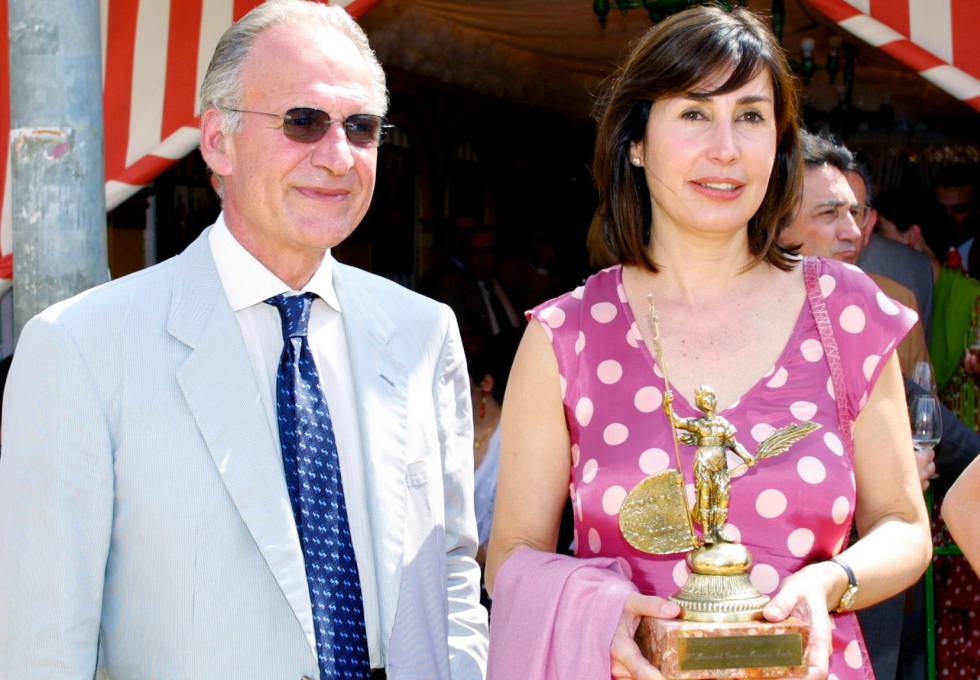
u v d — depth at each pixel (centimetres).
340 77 231
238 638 216
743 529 224
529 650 222
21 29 336
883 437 234
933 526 392
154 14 452
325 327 242
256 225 232
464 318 808
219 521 218
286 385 230
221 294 233
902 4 402
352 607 226
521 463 242
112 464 217
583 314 244
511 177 997
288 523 221
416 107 887
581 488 234
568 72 908
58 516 212
